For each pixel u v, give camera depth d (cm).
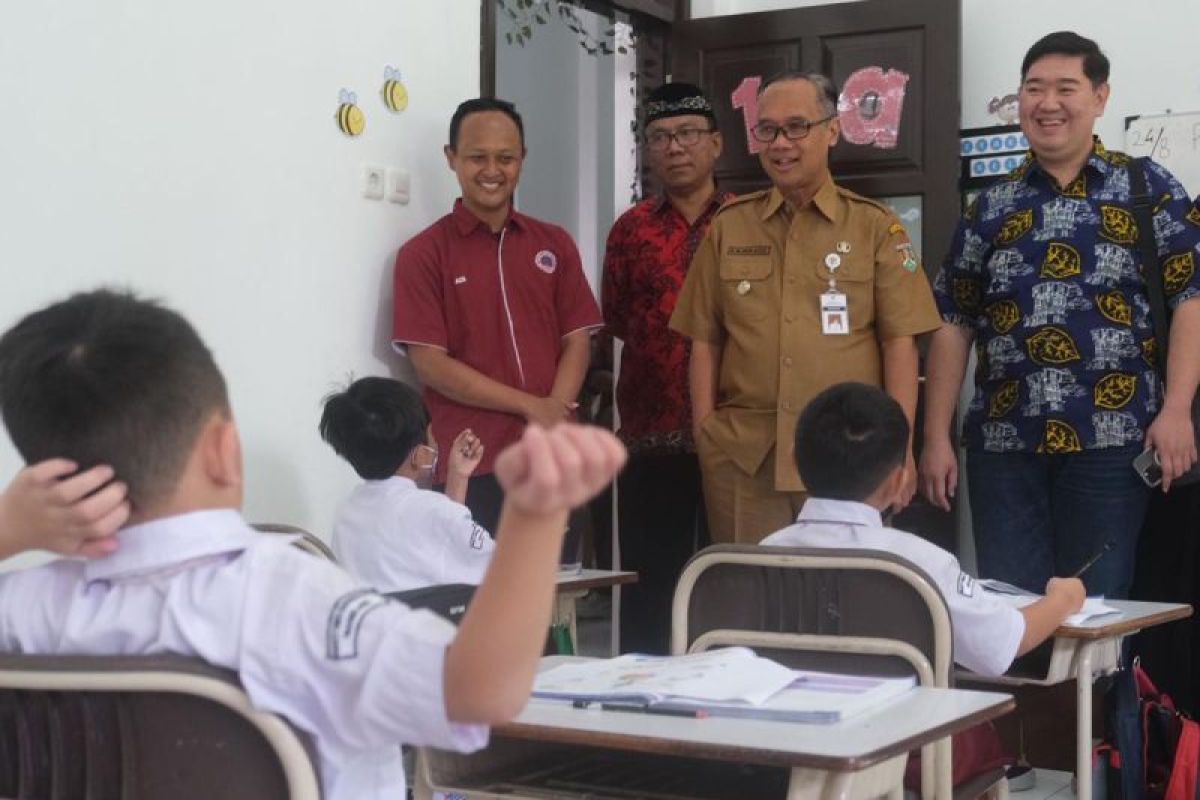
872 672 210
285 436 358
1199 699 409
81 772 117
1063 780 397
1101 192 364
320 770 114
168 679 110
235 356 345
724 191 498
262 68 352
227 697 110
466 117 389
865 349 357
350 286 378
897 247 355
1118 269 361
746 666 172
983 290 381
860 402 232
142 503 115
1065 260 364
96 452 113
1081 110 359
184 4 332
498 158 386
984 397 379
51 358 114
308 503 364
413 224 400
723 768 187
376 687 105
